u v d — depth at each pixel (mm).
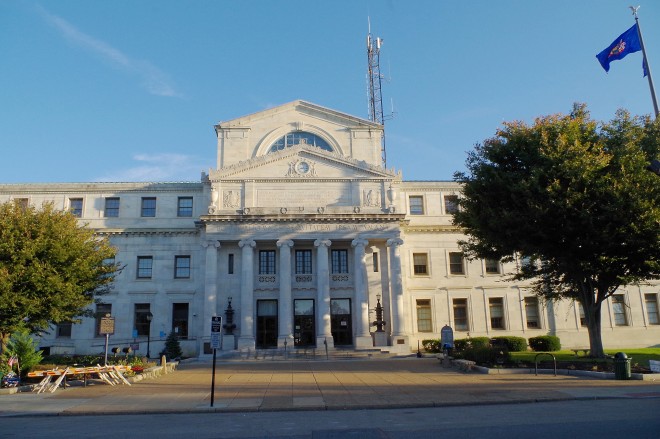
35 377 26016
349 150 51781
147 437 13109
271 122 52062
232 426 14633
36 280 29953
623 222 26562
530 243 29469
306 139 52281
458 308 51406
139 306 48812
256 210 47062
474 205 31844
